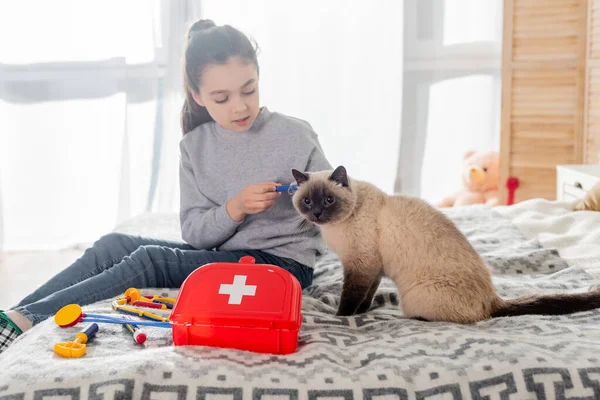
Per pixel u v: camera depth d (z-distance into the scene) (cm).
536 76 314
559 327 124
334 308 153
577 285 154
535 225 203
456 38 344
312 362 106
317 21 341
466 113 351
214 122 182
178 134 343
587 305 132
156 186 353
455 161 356
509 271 171
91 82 340
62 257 335
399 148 352
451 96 350
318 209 143
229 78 160
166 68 338
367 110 349
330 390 99
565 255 178
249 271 118
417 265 136
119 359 104
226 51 159
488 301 134
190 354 107
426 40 342
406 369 103
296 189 156
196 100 174
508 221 211
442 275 133
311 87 347
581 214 207
